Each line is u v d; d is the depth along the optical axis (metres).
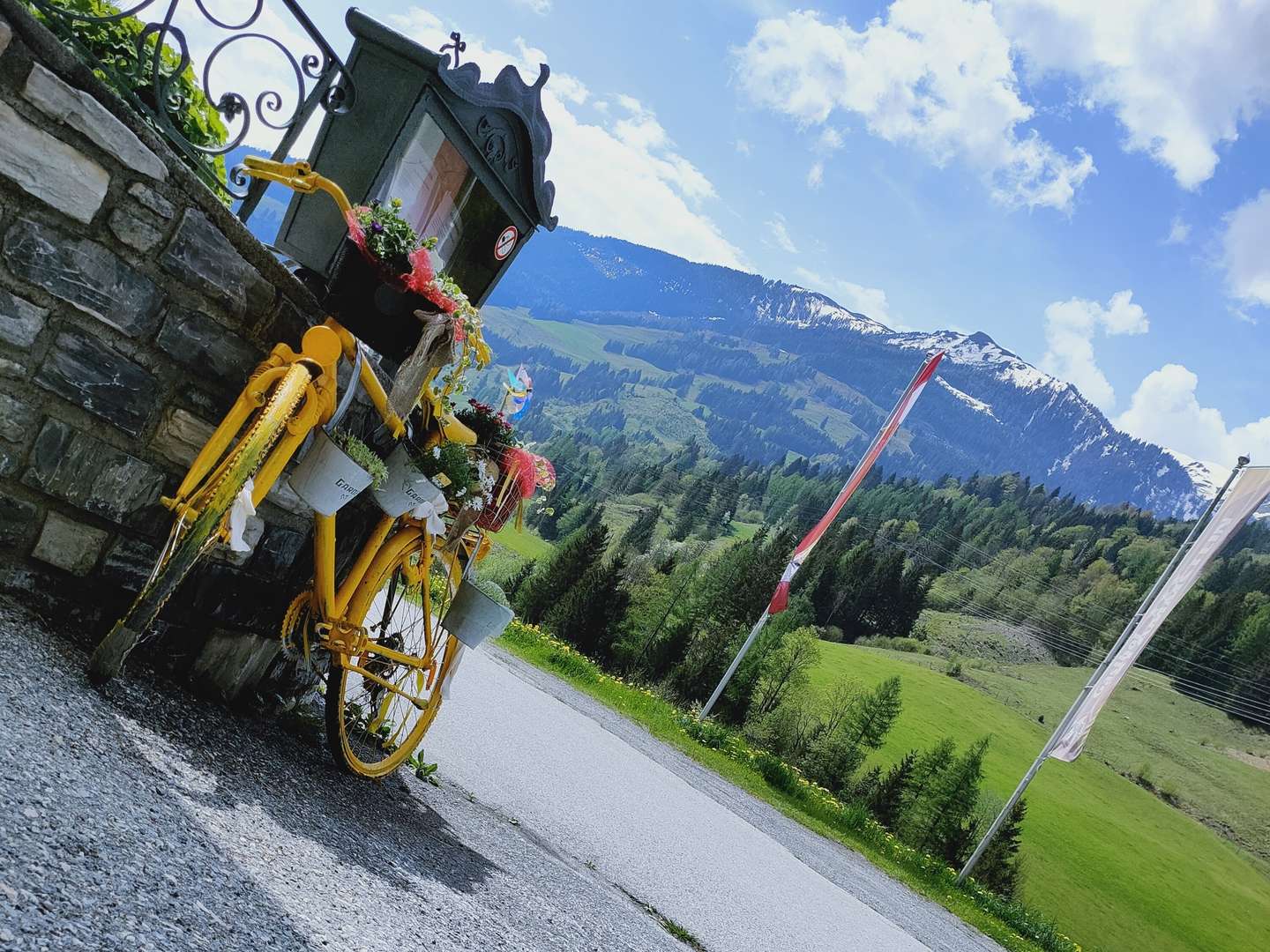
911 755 76.88
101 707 2.99
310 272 4.64
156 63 3.86
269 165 3.82
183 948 1.99
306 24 4.12
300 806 3.42
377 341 3.87
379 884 3.16
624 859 6.82
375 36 4.56
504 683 14.48
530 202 5.93
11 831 1.98
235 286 3.63
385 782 4.73
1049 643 139.00
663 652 83.69
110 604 3.61
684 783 14.41
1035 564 169.75
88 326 3.33
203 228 3.52
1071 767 105.62
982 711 112.50
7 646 2.94
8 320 3.17
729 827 12.26
